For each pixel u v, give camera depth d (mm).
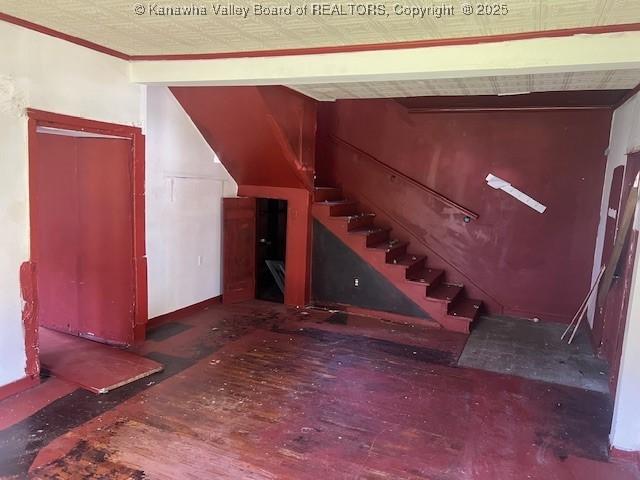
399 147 5988
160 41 3258
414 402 3383
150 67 3818
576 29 2529
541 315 5484
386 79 3188
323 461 2637
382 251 5316
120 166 4039
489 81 3998
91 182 4152
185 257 5129
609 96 4469
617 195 4223
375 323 5172
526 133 5332
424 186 5887
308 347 4383
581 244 5234
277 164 5227
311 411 3201
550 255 5379
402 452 2754
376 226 6191
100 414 3055
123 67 3844
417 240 6000
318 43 3049
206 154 5305
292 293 5738
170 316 4984
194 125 5055
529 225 5434
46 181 4316
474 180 5637
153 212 4617
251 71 3451
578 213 5211
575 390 3650
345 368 3941
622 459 2750
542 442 2914
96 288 4273
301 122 5113
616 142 4590
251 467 2561
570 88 4207
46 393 3291
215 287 5691
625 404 2715
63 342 4242
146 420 3002
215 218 5578
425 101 5332
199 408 3182
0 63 2947
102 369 3666
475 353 4371
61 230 4336
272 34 2914
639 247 2635
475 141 5578
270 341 4504
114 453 2639
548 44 2635
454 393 3545
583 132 5098
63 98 3375
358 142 6211
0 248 3057
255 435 2879
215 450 2703
